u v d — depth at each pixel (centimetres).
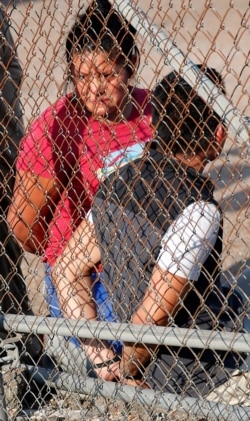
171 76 378
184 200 368
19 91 419
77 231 411
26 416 437
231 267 655
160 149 382
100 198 394
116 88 381
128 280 389
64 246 418
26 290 476
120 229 386
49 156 411
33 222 427
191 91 363
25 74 411
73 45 380
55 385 430
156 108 374
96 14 383
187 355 398
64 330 405
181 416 399
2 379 434
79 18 391
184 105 361
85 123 400
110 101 381
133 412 412
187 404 391
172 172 373
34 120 418
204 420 402
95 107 384
